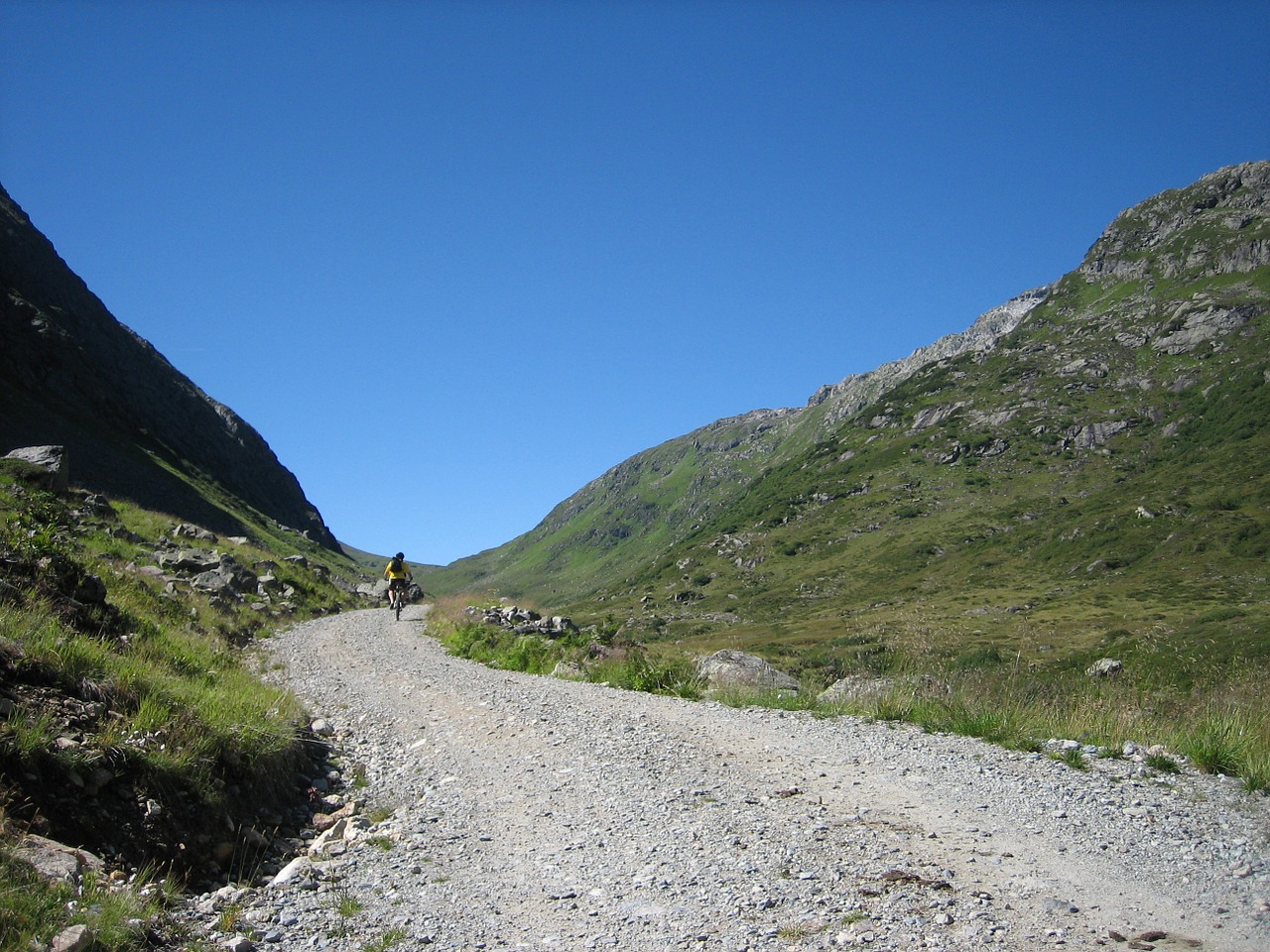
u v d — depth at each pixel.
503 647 21.23
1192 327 182.88
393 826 8.12
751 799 8.35
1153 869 6.45
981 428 181.62
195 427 123.12
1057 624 44.22
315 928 5.75
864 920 5.57
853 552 148.50
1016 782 8.73
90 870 5.77
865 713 12.23
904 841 7.09
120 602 15.80
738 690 14.23
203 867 6.98
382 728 12.27
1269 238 195.25
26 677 7.75
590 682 16.66
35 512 19.47
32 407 77.75
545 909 6.09
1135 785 8.61
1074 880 6.24
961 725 11.08
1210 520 95.56
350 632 25.44
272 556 38.34
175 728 8.02
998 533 134.00
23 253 103.50
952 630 15.25
